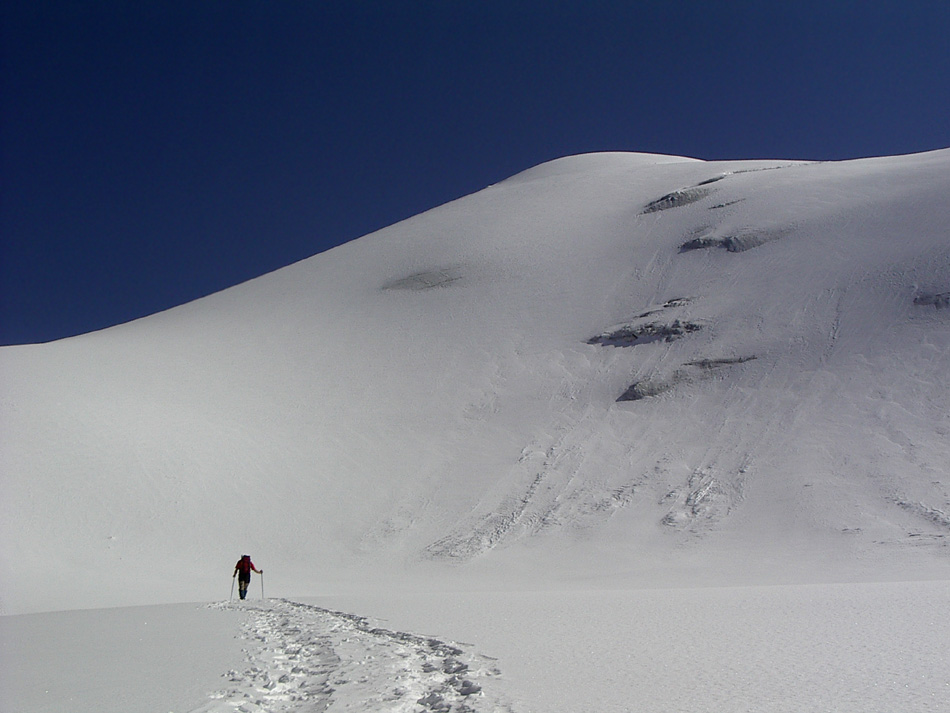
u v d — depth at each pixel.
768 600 16.30
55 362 51.22
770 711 6.82
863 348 40.19
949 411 34.81
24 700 8.63
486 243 70.50
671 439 38.78
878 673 8.41
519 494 37.62
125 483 37.66
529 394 46.22
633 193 76.38
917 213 49.56
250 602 22.39
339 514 38.44
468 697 7.77
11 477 36.22
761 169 72.75
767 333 43.84
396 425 45.84
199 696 8.59
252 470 40.94
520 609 16.72
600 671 9.01
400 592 26.86
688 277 52.88
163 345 58.44
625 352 47.38
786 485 33.34
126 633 15.11
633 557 30.91
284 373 53.16
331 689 8.69
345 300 65.31
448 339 54.81
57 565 31.52
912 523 29.30
